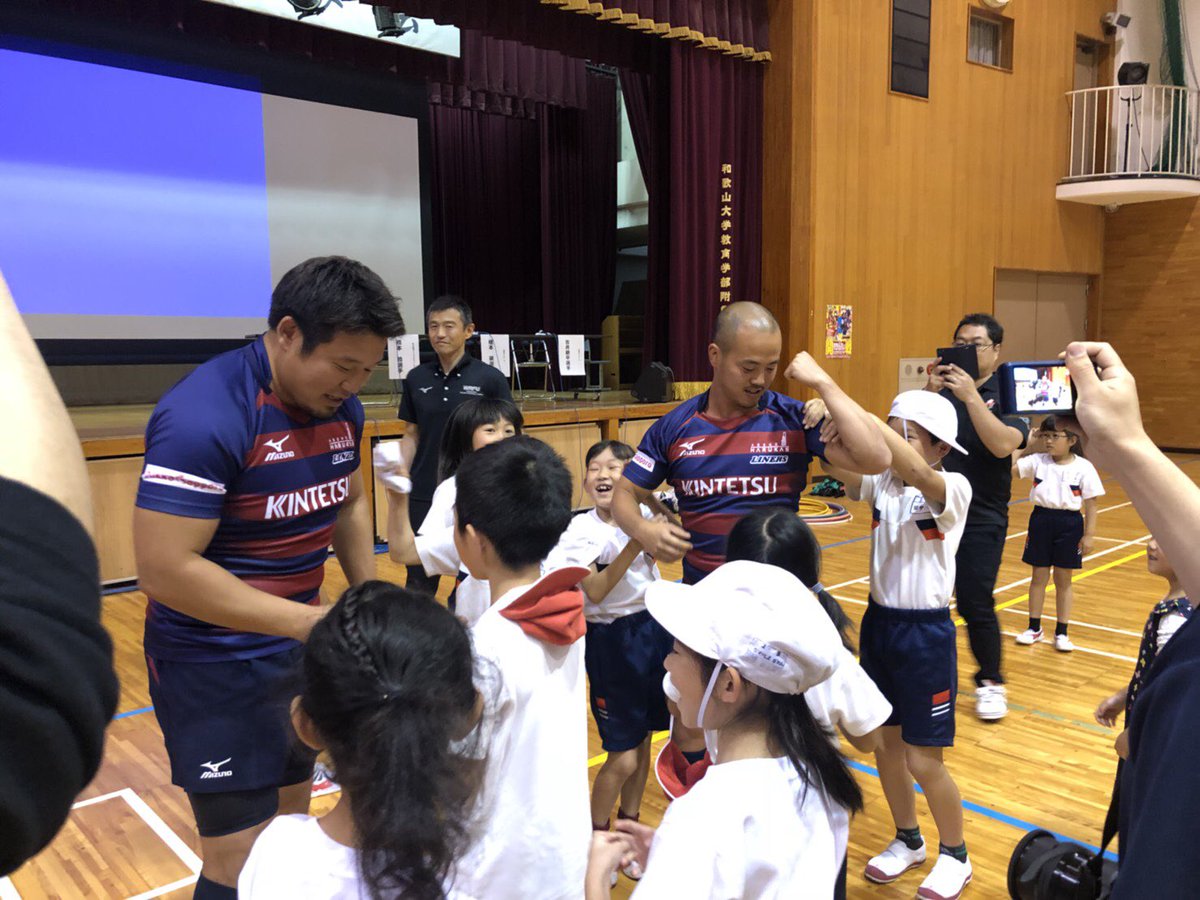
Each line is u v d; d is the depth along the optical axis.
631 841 1.09
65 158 6.18
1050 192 9.80
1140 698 0.69
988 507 3.19
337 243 7.64
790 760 1.10
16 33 5.91
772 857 1.01
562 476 1.46
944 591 2.17
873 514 2.29
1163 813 0.60
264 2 6.92
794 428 2.07
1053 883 1.58
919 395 2.40
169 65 6.57
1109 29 10.00
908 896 2.17
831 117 7.64
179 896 2.19
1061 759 2.91
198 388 1.43
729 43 7.30
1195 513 0.73
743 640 1.08
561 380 9.27
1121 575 5.25
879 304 8.18
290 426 1.50
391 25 7.41
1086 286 10.68
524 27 6.64
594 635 2.25
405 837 0.86
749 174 7.70
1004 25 9.15
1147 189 9.46
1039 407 1.13
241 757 1.50
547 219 10.85
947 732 2.14
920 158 8.39
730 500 2.06
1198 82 10.05
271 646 1.51
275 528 1.52
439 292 10.57
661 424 2.15
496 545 1.42
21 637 0.29
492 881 1.27
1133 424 0.78
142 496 1.37
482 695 1.10
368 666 0.91
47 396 0.36
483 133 10.88
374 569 1.85
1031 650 3.98
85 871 2.29
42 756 0.29
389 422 5.63
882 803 2.62
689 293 7.46
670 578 4.91
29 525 0.31
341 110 7.59
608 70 11.02
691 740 1.85
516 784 1.30
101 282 6.39
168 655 1.48
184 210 6.74
